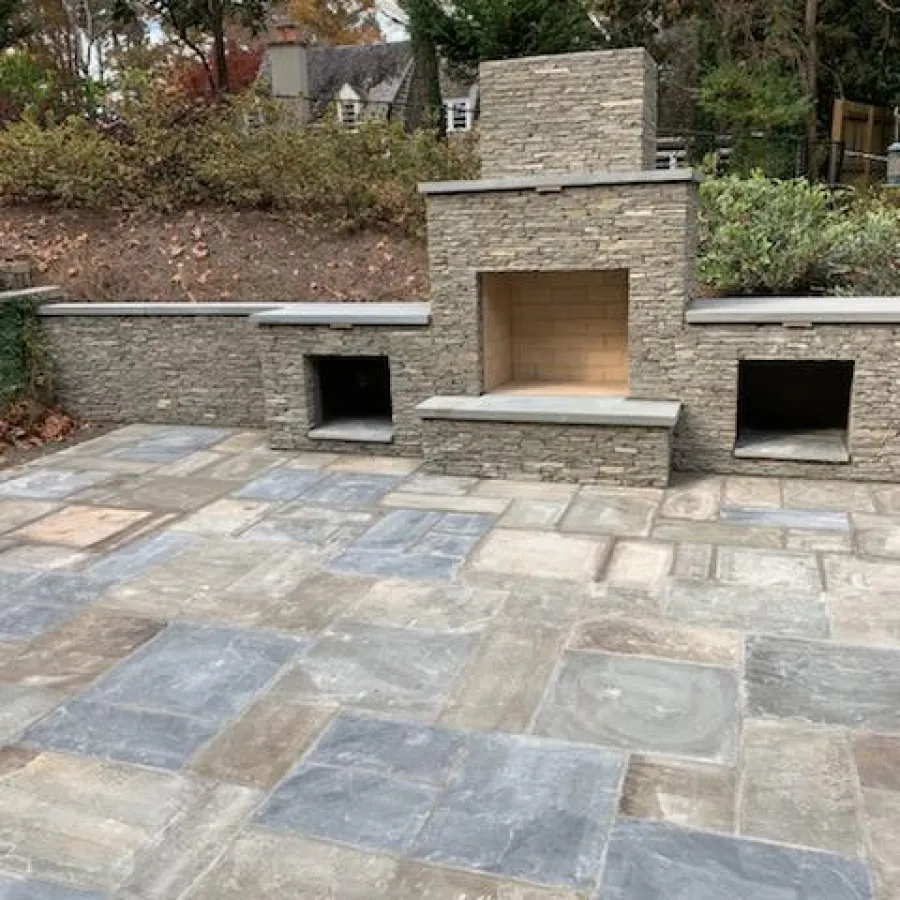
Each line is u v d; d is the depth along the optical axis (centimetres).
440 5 1705
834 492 711
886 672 431
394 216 1254
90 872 309
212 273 1177
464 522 665
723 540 614
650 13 1847
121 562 602
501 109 820
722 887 295
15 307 1000
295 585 556
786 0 1647
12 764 374
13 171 1301
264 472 819
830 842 315
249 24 2044
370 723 399
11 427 960
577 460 748
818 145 1669
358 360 1009
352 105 2066
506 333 908
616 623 493
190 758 375
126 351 1008
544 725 394
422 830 327
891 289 1003
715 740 379
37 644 484
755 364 884
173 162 1330
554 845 317
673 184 723
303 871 307
